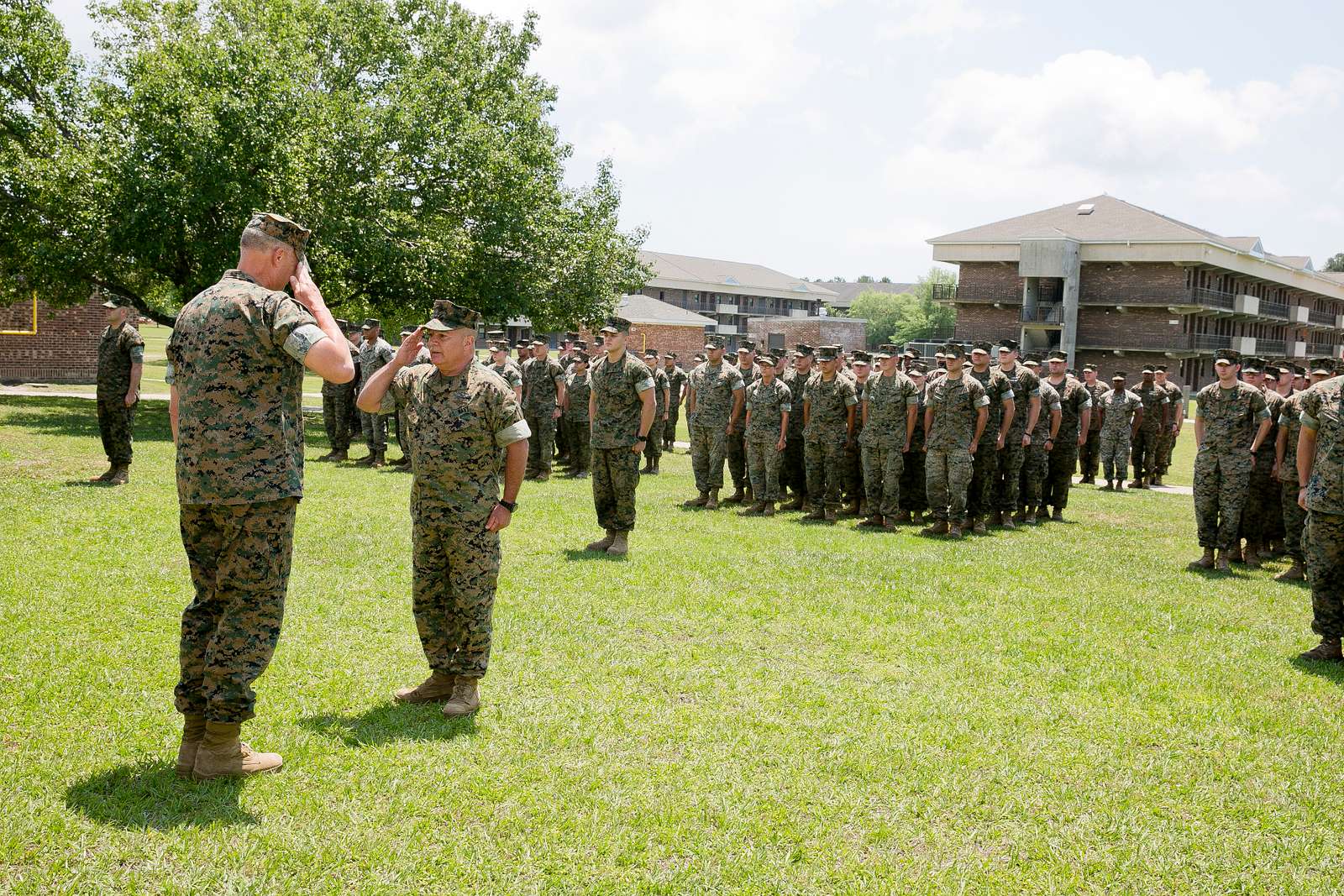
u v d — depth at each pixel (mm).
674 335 62438
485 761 3996
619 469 8297
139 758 3824
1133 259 53750
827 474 11219
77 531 7988
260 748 3980
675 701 4840
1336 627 6090
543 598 6688
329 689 4754
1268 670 5805
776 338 74375
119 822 3307
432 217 22438
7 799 3404
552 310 25734
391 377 4387
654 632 6031
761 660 5559
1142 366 55969
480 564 4457
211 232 18969
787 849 3422
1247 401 9000
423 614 4566
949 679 5363
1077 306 55781
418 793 3668
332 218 19625
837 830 3570
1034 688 5266
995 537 10508
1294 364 11867
